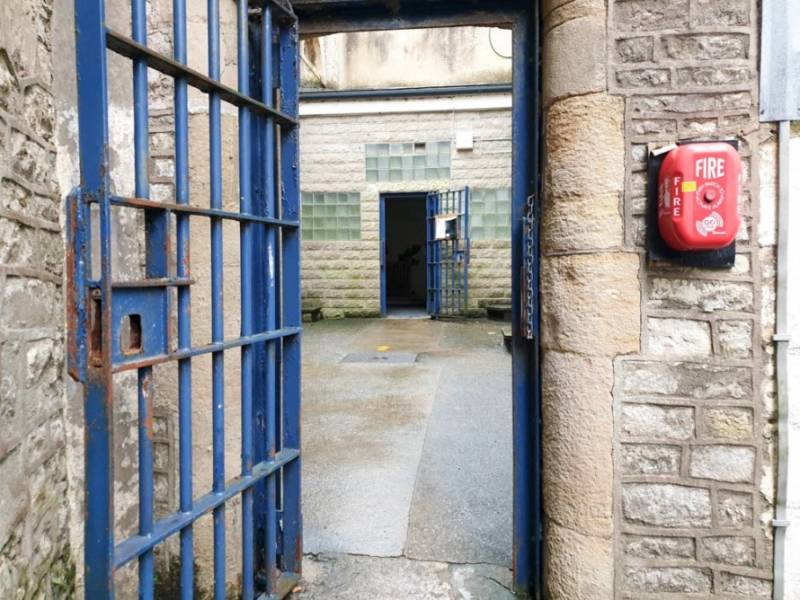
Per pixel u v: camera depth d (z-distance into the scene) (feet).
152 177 5.94
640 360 5.29
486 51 28.48
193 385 5.99
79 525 5.00
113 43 3.76
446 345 22.47
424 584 6.44
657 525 5.36
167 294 4.26
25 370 4.06
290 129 6.09
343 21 6.33
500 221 29.19
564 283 5.53
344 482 9.18
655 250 5.14
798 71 4.93
